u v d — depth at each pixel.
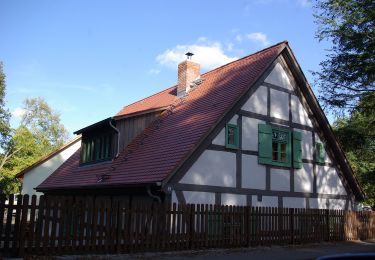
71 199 10.32
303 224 15.98
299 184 18.20
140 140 17.95
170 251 11.91
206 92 18.77
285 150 18.02
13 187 41.75
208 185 14.48
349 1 19.95
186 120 16.81
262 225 14.50
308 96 19.14
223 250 12.75
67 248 10.14
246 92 16.28
